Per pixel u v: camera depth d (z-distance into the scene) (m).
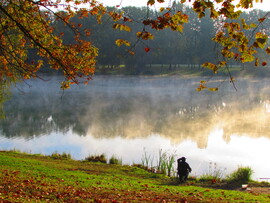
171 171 20.31
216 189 15.29
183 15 6.77
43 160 20.44
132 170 19.16
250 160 24.55
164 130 36.44
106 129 37.28
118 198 10.74
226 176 18.41
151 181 16.78
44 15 12.12
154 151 27.42
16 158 19.16
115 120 42.84
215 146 28.86
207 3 6.49
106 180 14.96
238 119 41.94
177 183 16.84
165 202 10.44
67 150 27.94
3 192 10.03
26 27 11.52
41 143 30.78
